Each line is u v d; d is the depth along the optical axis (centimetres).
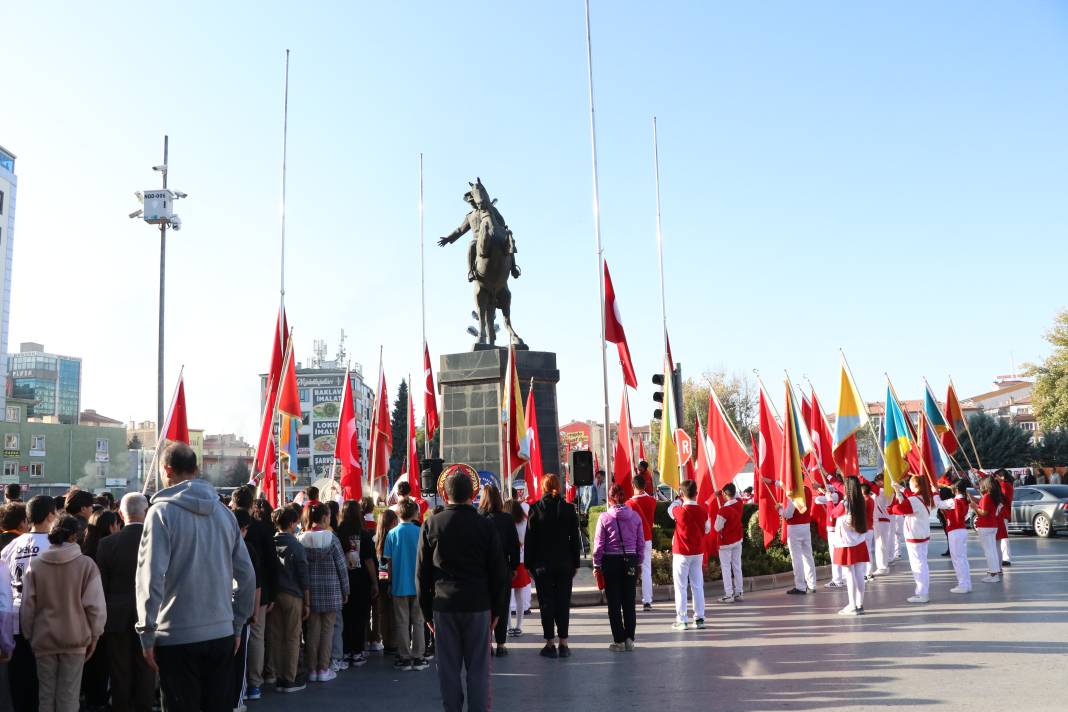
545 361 1898
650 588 1286
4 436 6850
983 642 902
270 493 1331
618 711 688
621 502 974
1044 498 2444
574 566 948
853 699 689
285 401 1315
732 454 1355
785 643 952
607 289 1627
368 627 1048
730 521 1345
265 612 778
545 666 880
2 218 7238
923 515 1246
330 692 803
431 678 868
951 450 1886
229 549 501
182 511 482
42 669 617
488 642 616
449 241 2000
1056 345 4175
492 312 1967
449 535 620
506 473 1762
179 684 466
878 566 1664
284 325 1497
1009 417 8756
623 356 1614
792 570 1627
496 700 738
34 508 701
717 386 6250
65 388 15162
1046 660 802
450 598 610
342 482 1362
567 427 9162
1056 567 1599
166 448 508
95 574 635
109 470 7812
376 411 1545
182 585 473
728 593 1340
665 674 819
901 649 885
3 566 634
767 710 669
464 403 1869
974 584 1416
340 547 880
